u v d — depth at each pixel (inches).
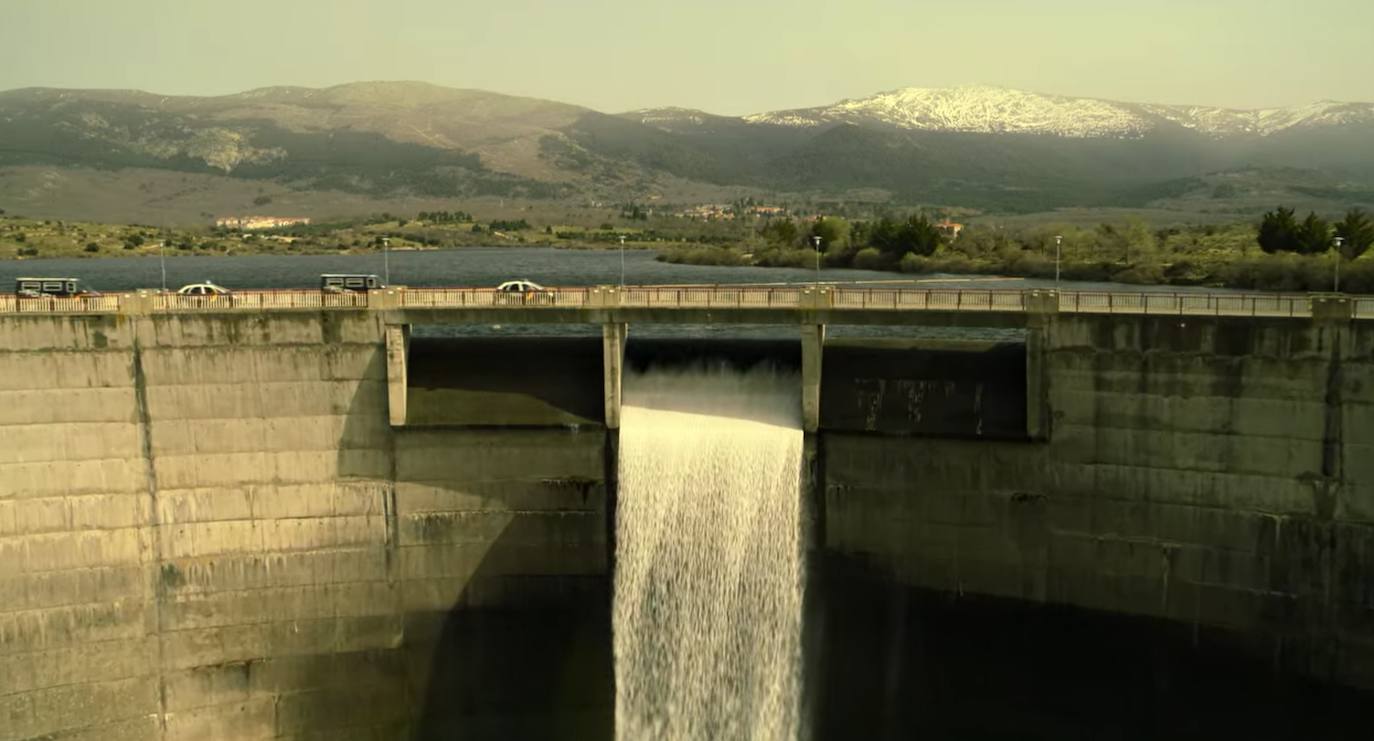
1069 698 2516.0
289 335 2551.7
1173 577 2405.3
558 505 2655.0
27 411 2413.9
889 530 2608.3
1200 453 2354.8
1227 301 2452.0
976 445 2522.1
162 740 2551.7
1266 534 2315.5
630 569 2645.2
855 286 3075.8
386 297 2608.3
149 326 2485.2
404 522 2635.3
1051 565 2504.9
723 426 2657.5
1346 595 2260.1
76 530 2459.4
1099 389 2425.0
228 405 2544.3
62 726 2459.4
